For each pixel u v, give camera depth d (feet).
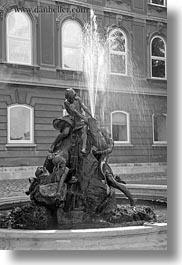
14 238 18.31
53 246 18.03
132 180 58.39
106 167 24.58
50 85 72.69
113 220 22.89
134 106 83.35
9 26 69.97
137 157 81.87
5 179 63.41
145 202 34.32
